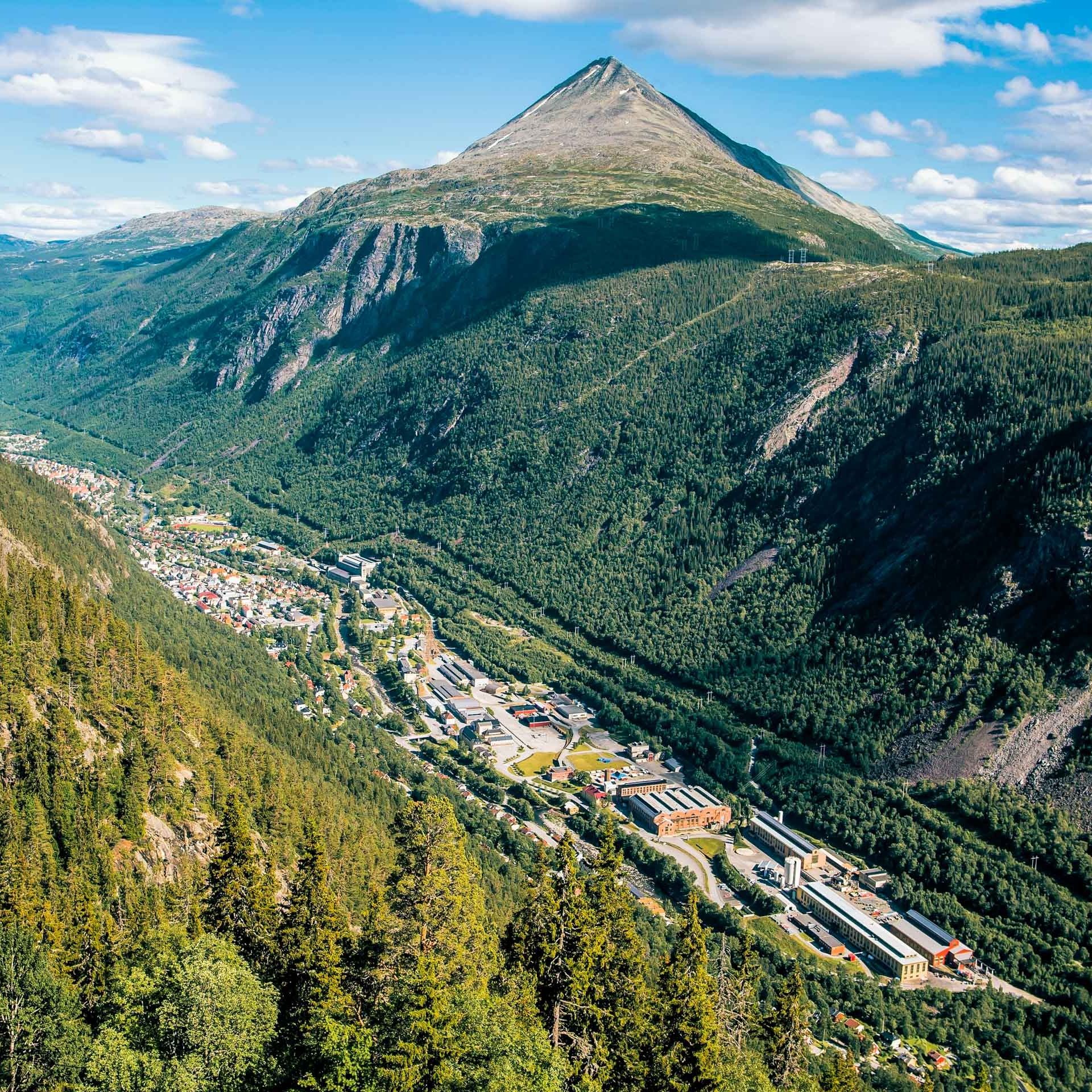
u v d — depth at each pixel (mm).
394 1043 84000
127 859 154750
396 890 98938
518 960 102188
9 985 92250
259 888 113125
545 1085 80312
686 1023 101875
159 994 88000
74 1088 85000
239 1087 84625
